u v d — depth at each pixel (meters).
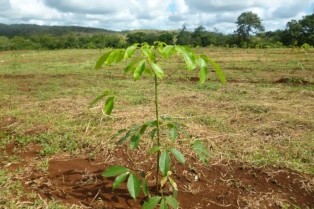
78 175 2.54
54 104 4.99
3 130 3.78
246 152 2.92
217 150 2.97
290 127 3.62
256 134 3.43
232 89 5.92
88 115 4.23
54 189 2.31
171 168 2.62
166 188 2.30
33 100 5.38
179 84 6.81
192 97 5.25
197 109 4.48
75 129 3.67
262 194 2.24
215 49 22.11
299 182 2.38
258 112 4.27
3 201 2.09
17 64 12.26
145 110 4.45
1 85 7.15
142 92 5.89
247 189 2.29
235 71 8.96
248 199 2.18
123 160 2.83
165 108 4.58
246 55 14.90
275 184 2.37
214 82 6.94
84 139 3.34
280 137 3.31
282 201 2.16
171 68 10.00
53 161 2.83
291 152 2.92
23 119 4.16
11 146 3.25
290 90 5.64
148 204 1.64
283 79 6.98
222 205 2.12
